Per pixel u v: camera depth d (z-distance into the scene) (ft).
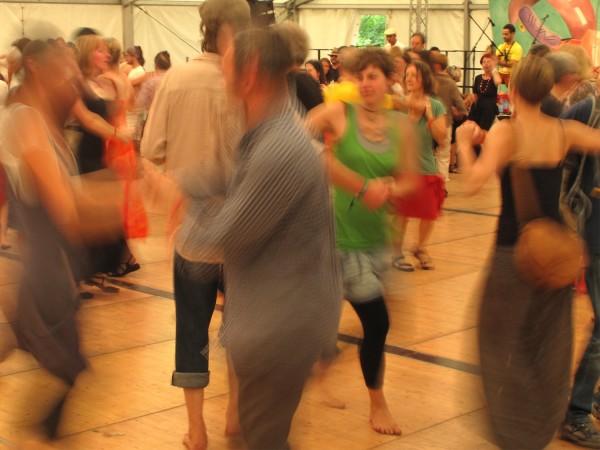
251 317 9.12
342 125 13.12
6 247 24.41
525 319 11.84
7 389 15.39
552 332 11.91
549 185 12.13
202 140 12.76
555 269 11.50
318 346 9.23
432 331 19.57
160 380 16.52
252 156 8.85
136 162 12.75
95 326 19.92
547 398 11.91
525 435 11.82
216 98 12.64
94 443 13.61
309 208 9.01
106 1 64.18
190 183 9.71
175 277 12.94
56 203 11.34
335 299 9.38
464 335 19.27
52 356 12.07
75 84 11.95
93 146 19.47
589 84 17.51
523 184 11.98
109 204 12.12
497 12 57.31
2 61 33.53
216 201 9.55
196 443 13.30
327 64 50.37
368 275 13.17
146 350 18.30
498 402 11.92
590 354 13.98
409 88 24.77
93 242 12.21
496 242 12.27
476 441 13.97
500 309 11.96
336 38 68.74
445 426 14.55
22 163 11.23
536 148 12.08
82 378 16.37
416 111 24.54
